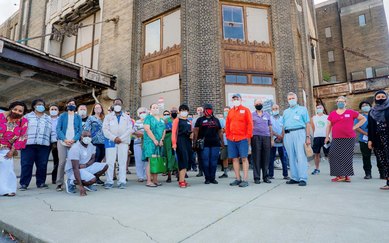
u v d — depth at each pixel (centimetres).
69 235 247
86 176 464
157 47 1200
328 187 472
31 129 533
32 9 1955
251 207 336
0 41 875
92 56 1489
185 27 1096
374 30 2973
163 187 528
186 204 363
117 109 534
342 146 533
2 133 453
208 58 1025
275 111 699
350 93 1794
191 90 1040
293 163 527
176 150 532
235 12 1105
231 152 534
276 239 227
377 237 225
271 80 1076
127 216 308
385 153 446
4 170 450
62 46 1719
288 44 1126
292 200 371
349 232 238
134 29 1267
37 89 1295
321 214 296
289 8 1178
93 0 1463
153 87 1170
